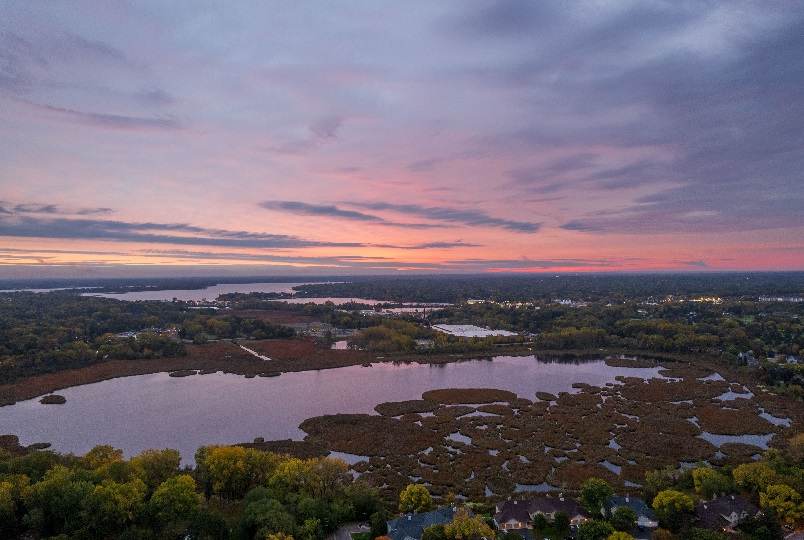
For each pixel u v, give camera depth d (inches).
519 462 5260.8
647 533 3634.4
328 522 3646.7
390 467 5196.9
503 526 3796.8
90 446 5723.4
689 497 3799.2
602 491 3890.3
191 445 5767.7
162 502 3516.2
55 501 3491.6
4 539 3481.8
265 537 3265.3
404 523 3654.0
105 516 3380.9
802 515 3545.8
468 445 5812.0
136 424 6491.1
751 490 4121.6
